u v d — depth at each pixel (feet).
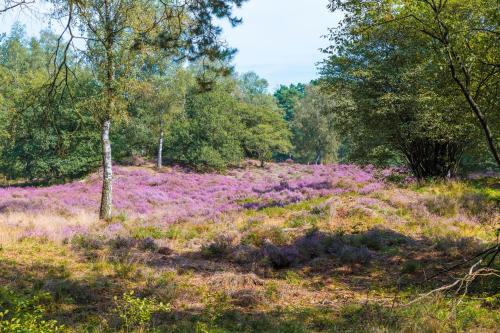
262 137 160.45
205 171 143.02
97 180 112.68
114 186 104.27
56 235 42.50
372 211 48.83
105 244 41.19
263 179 130.93
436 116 55.98
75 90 51.93
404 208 51.29
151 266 35.06
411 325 21.34
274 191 88.38
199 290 29.55
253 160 174.91
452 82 30.53
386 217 47.85
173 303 27.09
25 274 30.22
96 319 23.16
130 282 30.81
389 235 41.78
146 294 28.02
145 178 117.29
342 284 31.50
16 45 194.70
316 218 48.73
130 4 50.19
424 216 47.80
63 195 91.86
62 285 27.40
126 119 60.85
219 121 148.66
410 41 49.65
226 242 41.78
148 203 86.99
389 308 24.49
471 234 41.65
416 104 57.21
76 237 42.11
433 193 56.80
